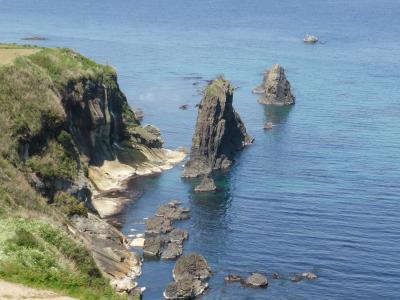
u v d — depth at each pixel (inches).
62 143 4416.8
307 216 4630.9
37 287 2129.7
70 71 5359.3
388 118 7298.2
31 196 3469.5
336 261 3966.5
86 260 2783.0
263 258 4028.1
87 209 4296.3
